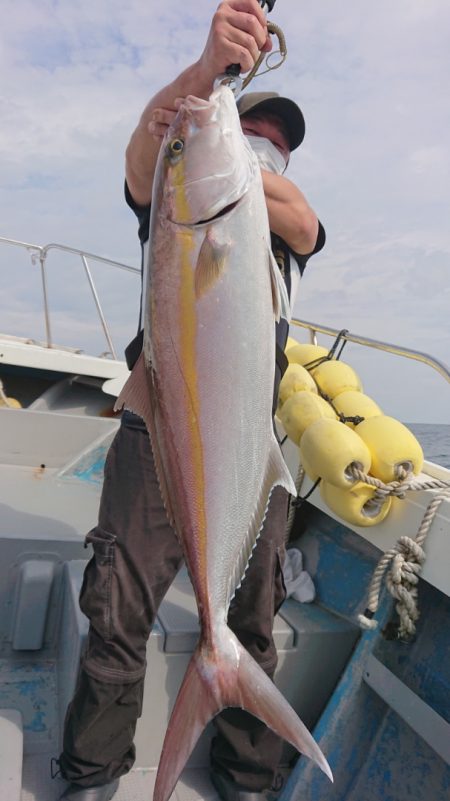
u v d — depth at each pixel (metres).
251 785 1.45
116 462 1.40
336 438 1.56
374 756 1.50
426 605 1.58
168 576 1.39
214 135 1.13
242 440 1.16
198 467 1.15
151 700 1.53
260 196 1.19
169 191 1.14
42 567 1.83
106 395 3.79
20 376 3.93
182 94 1.27
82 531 2.04
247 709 1.13
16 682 1.71
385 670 1.47
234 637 1.19
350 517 1.62
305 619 1.75
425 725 1.35
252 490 1.18
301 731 1.10
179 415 1.15
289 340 2.21
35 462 2.86
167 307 1.14
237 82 1.20
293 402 1.80
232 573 1.19
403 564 1.50
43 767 1.46
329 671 1.70
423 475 1.75
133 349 1.44
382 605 1.59
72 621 1.61
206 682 1.16
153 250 1.16
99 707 1.33
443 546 1.46
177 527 1.19
